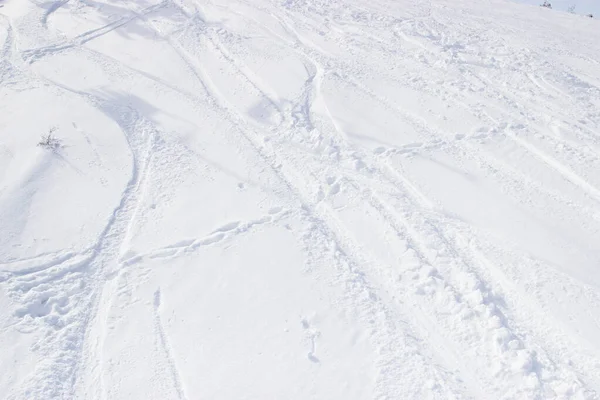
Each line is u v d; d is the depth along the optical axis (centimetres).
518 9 1631
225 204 618
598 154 720
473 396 402
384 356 434
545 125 802
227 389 400
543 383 411
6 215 558
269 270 524
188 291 496
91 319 463
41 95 800
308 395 399
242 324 462
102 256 532
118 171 658
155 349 434
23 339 430
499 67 1023
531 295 497
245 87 898
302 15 1259
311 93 885
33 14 1138
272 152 732
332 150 732
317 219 608
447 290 498
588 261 540
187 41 1066
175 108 818
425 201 636
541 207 624
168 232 570
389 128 790
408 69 985
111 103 802
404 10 1407
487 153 732
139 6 1227
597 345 446
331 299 493
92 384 402
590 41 1316
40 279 494
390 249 557
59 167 644
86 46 1015
